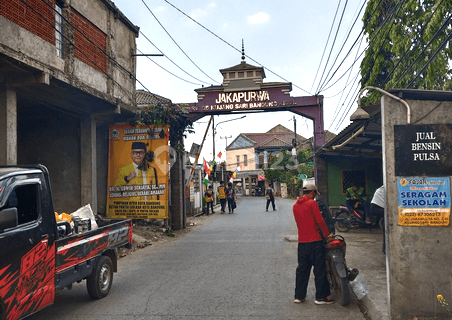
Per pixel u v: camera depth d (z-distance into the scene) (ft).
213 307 17.94
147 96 60.29
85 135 41.16
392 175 14.90
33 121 42.37
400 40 36.40
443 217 14.48
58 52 32.60
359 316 16.42
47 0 31.12
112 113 40.24
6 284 13.28
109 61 40.63
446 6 29.53
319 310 17.26
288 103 58.54
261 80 59.21
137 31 47.37
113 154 45.42
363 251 30.68
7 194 14.10
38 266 14.96
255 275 24.25
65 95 34.83
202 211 81.66
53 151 41.93
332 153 47.88
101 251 19.90
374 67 41.75
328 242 18.19
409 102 14.89
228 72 59.93
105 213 46.44
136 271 26.66
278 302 18.54
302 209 18.52
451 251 14.42
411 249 14.62
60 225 19.53
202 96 60.03
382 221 27.04
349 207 42.32
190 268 27.02
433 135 14.69
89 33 37.58
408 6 35.68
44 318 16.93
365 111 19.25
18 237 14.02
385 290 19.12
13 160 28.66
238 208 92.63
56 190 41.42
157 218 43.88
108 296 20.30
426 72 34.50
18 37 27.68
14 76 28.27
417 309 14.51
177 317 16.67
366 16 42.34
